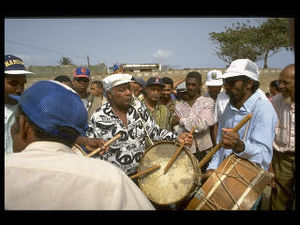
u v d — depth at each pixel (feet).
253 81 6.52
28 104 3.02
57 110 3.01
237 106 6.82
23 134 3.12
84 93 12.91
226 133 5.67
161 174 7.13
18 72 6.69
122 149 7.45
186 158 7.05
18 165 2.86
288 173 8.22
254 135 6.08
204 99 10.67
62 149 3.13
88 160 3.15
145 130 7.95
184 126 10.45
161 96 11.80
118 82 7.26
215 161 7.56
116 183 2.99
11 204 2.70
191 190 6.46
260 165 5.97
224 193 5.72
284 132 8.39
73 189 2.82
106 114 7.51
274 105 8.79
